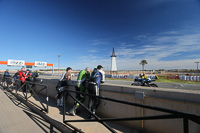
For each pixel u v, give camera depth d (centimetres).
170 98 219
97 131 266
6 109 477
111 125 293
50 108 439
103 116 341
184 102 203
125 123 288
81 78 370
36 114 420
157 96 235
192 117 115
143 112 254
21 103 562
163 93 228
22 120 371
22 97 619
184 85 1316
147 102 250
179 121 207
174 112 129
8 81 937
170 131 217
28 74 739
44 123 348
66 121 303
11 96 708
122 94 294
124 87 289
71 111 362
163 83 1562
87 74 382
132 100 274
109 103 324
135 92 263
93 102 334
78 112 391
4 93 802
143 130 255
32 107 475
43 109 418
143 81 851
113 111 313
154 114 238
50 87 609
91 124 303
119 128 276
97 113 360
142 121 257
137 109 264
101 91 348
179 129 207
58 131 301
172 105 217
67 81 482
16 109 477
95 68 355
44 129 313
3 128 321
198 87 1146
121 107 295
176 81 1850
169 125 219
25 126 331
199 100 188
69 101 475
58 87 452
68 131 281
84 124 304
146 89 252
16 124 344
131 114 275
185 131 122
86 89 387
